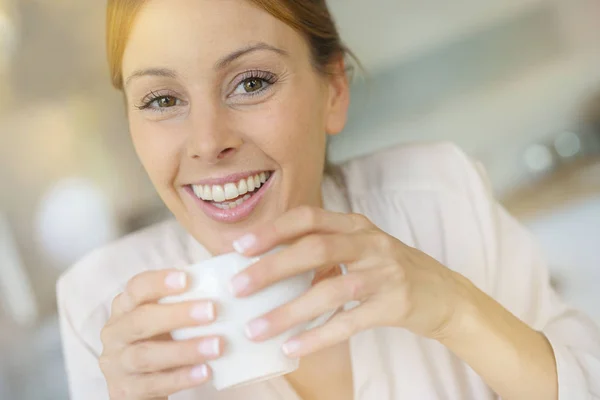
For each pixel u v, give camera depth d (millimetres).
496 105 2896
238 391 986
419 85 2818
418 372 1022
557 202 2725
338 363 1023
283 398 978
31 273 2746
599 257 2393
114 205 2793
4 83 2168
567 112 2957
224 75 806
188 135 840
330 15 972
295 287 662
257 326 637
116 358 719
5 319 2705
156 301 685
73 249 2766
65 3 1870
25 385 2543
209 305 631
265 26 805
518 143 2961
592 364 884
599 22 2832
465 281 840
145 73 809
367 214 1140
